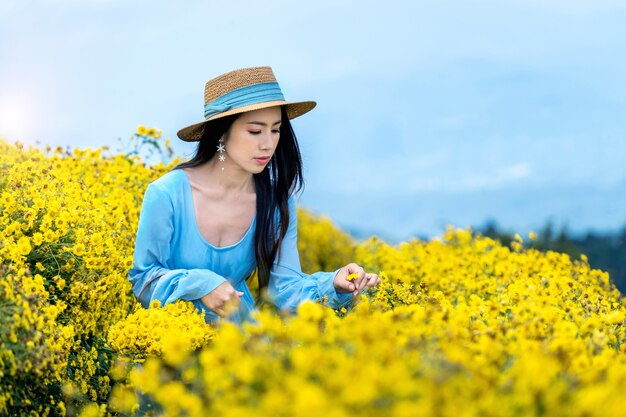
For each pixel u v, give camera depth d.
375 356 2.60
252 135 4.23
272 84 4.28
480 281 5.73
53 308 3.74
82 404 3.97
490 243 6.53
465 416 2.33
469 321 3.53
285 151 4.49
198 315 4.02
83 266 4.48
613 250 10.05
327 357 2.59
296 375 2.57
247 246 4.48
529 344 2.95
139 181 6.38
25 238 4.01
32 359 3.44
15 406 3.59
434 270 6.37
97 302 4.43
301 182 4.54
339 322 3.07
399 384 2.38
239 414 2.46
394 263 6.65
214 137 4.34
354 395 2.33
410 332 2.98
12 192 4.70
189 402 2.67
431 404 2.34
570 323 3.37
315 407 2.30
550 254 6.05
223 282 4.07
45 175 5.18
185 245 4.39
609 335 3.60
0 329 3.38
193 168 4.42
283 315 3.23
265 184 4.48
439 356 2.71
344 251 9.20
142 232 4.31
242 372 2.56
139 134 6.49
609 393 2.46
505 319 3.64
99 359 4.31
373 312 3.48
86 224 4.79
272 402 2.40
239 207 4.44
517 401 2.47
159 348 3.71
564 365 2.82
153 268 4.29
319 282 4.34
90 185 6.10
